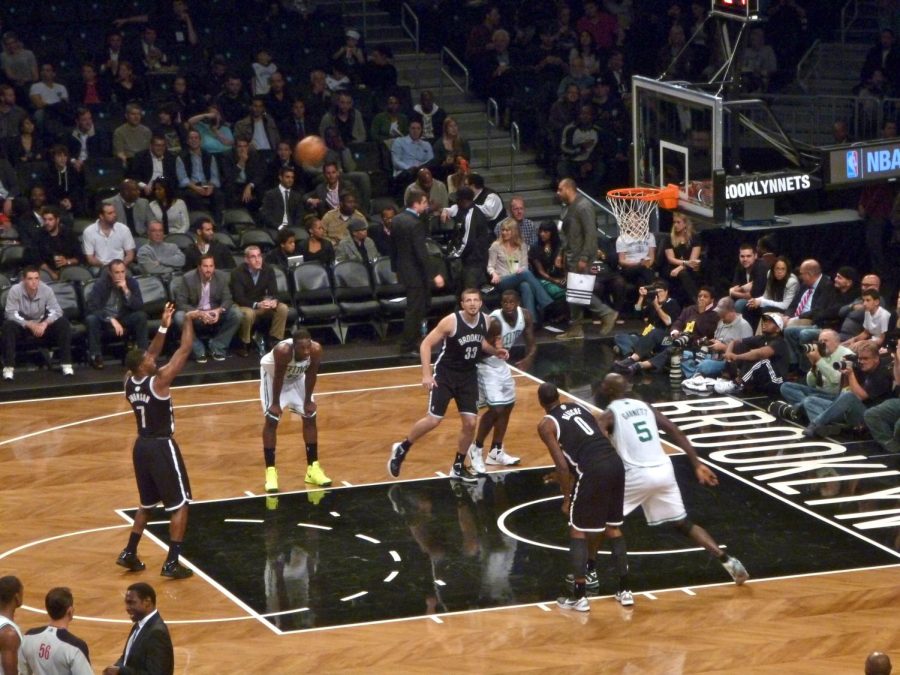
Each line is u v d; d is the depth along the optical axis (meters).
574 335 19.88
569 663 11.04
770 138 19.92
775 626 11.66
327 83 23.73
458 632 11.62
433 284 19.83
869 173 19.58
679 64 24.73
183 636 11.59
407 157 22.59
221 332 18.92
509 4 25.77
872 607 11.99
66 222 19.78
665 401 17.53
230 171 21.55
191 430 16.55
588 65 24.62
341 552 13.27
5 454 15.87
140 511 12.83
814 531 13.63
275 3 24.84
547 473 15.20
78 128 21.75
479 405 15.20
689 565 12.91
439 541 13.49
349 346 19.86
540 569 12.85
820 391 16.58
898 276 20.84
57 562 13.09
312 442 14.88
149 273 19.50
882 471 15.11
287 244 19.86
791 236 20.59
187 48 23.86
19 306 18.33
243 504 14.45
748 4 19.64
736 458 15.59
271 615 11.98
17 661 9.16
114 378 18.42
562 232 20.08
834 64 26.16
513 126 23.56
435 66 25.33
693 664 11.01
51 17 24.05
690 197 19.86
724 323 18.11
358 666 11.02
